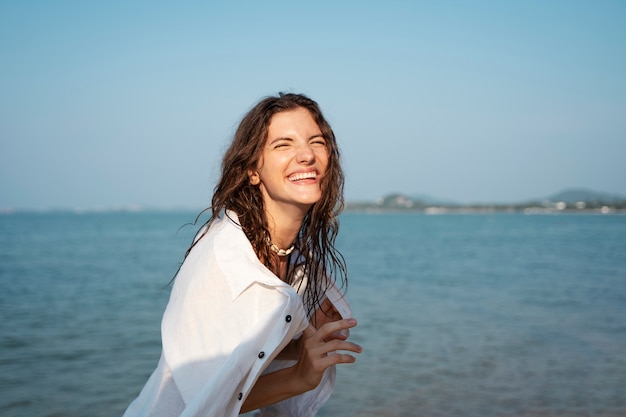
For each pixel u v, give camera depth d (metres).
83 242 39.34
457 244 37.09
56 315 9.84
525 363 6.21
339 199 1.98
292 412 2.10
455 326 8.52
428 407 4.77
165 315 1.68
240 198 1.77
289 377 1.71
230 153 1.78
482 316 9.45
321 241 2.02
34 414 4.72
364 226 86.44
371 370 5.98
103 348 7.18
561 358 6.42
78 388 5.45
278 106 1.72
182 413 1.46
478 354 6.66
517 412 4.64
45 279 15.97
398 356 6.60
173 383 1.63
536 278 15.77
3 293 12.96
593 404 4.81
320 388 2.07
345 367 6.12
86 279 15.94
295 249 1.98
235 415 1.54
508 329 8.23
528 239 43.53
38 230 67.12
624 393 5.09
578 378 5.59
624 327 8.29
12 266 20.38
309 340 1.69
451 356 6.58
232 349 1.54
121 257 24.97
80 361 6.50
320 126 1.80
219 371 1.49
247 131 1.73
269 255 1.82
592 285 13.83
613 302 10.91
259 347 1.53
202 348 1.57
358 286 14.16
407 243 38.78
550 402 4.87
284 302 1.55
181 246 34.28
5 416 4.66
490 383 5.47
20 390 5.37
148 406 1.66
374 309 10.34
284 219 1.80
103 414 4.73
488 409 4.72
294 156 1.68
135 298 12.03
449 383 5.46
